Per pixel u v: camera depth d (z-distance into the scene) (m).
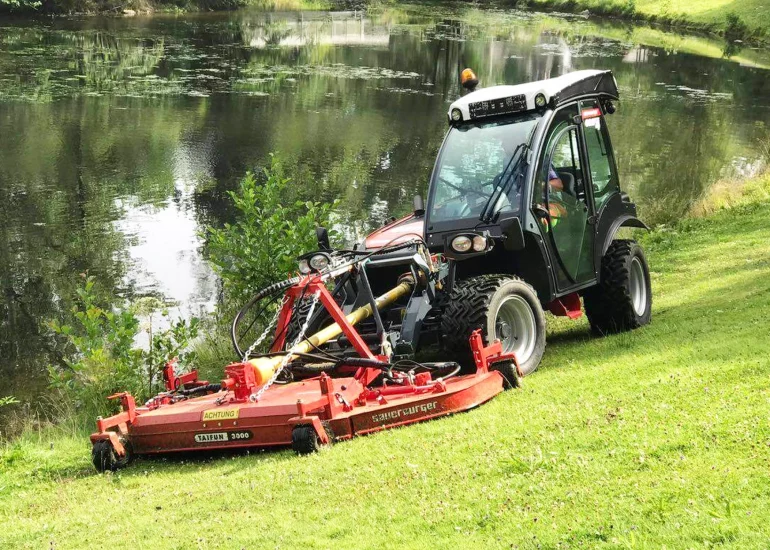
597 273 8.02
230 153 19.48
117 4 42.50
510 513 4.09
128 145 19.98
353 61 32.50
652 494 3.96
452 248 6.63
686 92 29.12
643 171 19.22
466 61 33.00
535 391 6.17
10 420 8.76
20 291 12.25
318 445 5.47
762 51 40.72
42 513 5.32
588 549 3.60
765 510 3.62
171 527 4.67
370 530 4.21
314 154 19.44
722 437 4.45
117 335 8.55
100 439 5.88
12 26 36.66
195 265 13.16
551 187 7.38
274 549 4.15
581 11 53.12
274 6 48.94
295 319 6.94
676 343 7.14
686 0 51.03
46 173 17.89
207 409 5.77
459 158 7.43
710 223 14.64
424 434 5.52
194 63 30.72
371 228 14.44
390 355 6.46
